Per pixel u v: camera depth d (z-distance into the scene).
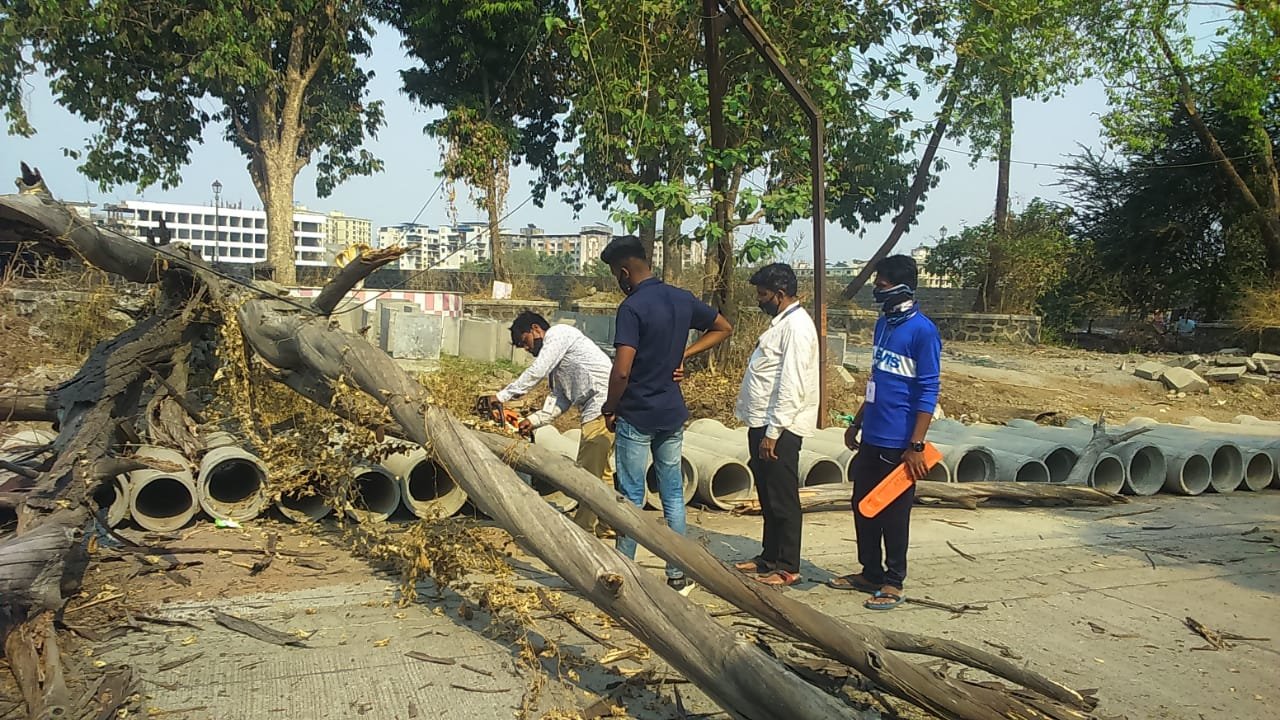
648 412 4.77
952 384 13.63
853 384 12.20
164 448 5.66
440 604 4.47
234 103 21.98
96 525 5.20
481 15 19.09
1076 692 3.65
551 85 21.41
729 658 3.09
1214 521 7.16
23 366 8.99
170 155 22.31
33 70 19.19
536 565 5.19
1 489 5.00
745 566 5.30
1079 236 25.47
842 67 11.02
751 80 10.26
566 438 7.22
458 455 4.09
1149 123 19.44
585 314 15.12
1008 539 6.36
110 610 4.17
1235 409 13.82
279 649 3.87
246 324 5.50
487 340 12.66
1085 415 12.23
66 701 3.15
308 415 5.86
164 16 19.64
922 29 11.88
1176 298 24.42
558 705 3.48
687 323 4.90
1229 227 22.98
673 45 10.27
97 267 5.96
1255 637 4.59
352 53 23.36
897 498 4.80
